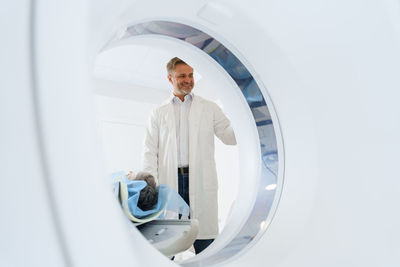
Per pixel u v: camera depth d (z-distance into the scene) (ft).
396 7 1.76
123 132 9.90
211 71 3.24
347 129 1.92
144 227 2.98
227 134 5.64
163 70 9.42
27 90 0.90
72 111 0.82
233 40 2.43
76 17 0.93
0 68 0.92
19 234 0.85
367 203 1.76
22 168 0.87
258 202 2.61
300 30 2.00
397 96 1.68
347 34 1.87
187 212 3.63
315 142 2.13
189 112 5.62
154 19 2.07
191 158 5.36
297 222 2.09
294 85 2.18
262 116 2.68
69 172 0.79
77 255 0.75
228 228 2.86
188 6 2.07
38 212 0.86
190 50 3.14
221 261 2.08
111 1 1.23
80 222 0.77
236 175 8.29
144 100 10.09
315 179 2.10
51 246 0.84
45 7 0.93
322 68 2.00
